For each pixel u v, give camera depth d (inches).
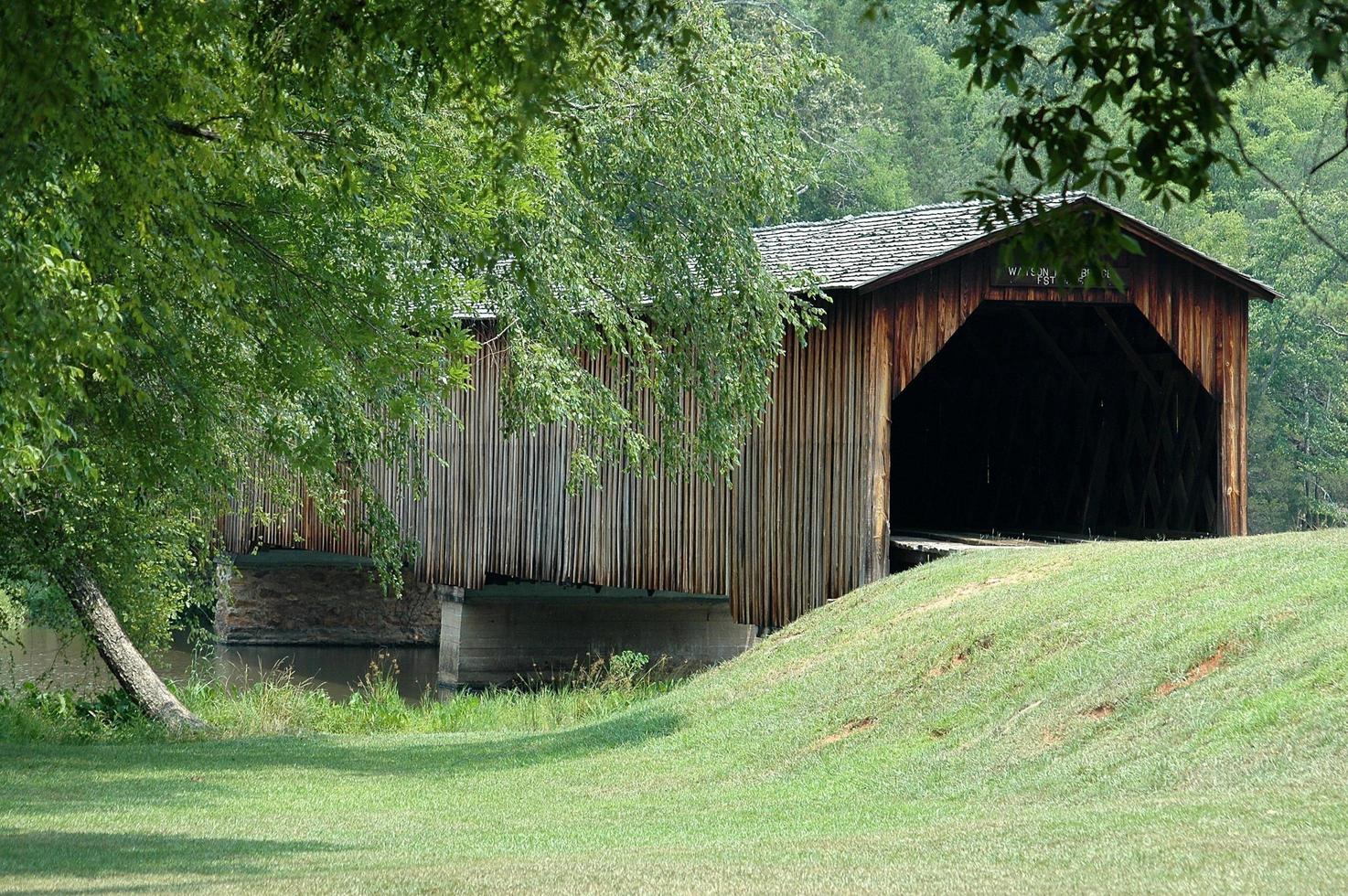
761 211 956.0
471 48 451.2
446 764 911.7
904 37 3843.5
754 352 972.6
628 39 379.9
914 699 812.6
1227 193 3408.0
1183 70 275.9
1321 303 2982.3
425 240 797.9
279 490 1015.6
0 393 488.1
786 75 949.8
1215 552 871.1
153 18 472.7
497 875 449.4
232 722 1203.9
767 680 970.7
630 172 909.2
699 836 591.8
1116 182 286.2
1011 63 290.7
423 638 2229.3
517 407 869.8
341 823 668.7
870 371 1160.8
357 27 446.3
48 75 417.1
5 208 470.6
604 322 879.7
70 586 1175.6
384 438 886.4
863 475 1166.3
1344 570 730.8
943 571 1064.2
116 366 532.7
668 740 901.2
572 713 1175.0
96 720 1147.9
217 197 744.3
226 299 644.7
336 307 770.8
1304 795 487.5
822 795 700.7
